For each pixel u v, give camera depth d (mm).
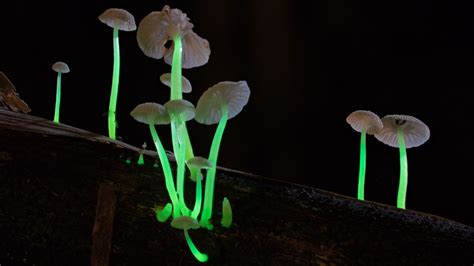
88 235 188
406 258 187
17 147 189
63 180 189
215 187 190
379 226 188
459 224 190
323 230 188
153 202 189
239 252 187
